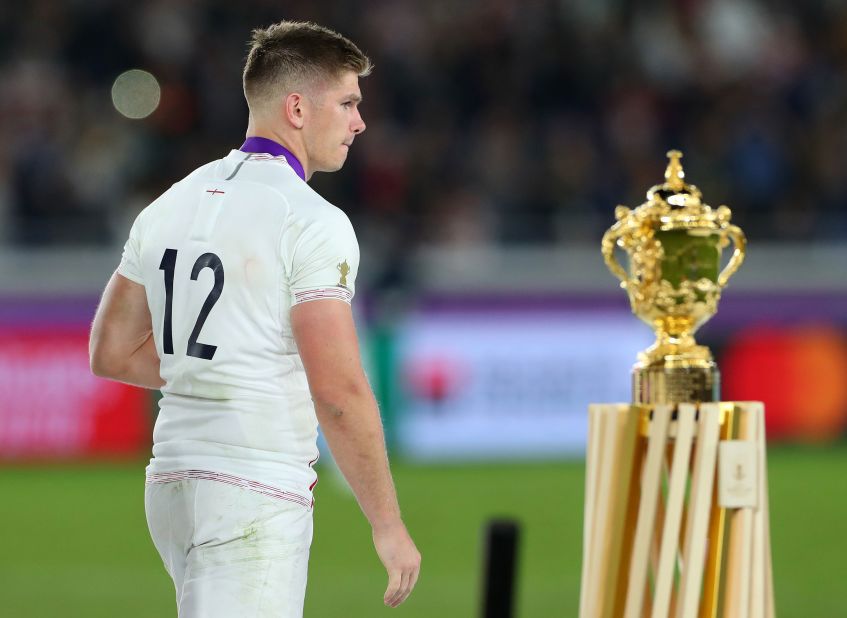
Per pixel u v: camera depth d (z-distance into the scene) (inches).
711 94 2352.4
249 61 474.6
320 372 430.3
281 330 445.1
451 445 1813.5
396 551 431.5
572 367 1851.6
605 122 2298.2
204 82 2246.6
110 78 2224.4
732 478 431.5
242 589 434.9
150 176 2142.0
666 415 435.8
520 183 2175.2
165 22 2263.8
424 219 1934.1
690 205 458.3
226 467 440.8
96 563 1165.1
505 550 490.3
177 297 452.8
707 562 438.0
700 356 458.9
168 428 454.3
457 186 2175.2
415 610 986.1
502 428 1829.5
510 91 2317.9
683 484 432.5
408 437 1800.0
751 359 1875.0
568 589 1057.5
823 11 2445.9
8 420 1723.7
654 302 460.1
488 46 2346.2
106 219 2010.3
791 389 1883.6
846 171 2267.5
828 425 1892.2
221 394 442.9
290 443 447.8
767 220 1916.8
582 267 1882.4
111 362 487.2
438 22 2352.4
